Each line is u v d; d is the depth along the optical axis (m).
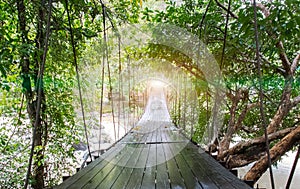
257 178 3.25
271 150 3.28
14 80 3.24
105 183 2.21
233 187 2.07
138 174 2.50
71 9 3.45
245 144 3.75
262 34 2.64
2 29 2.63
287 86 3.74
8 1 3.12
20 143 3.54
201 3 4.16
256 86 4.09
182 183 2.20
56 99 3.91
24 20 3.25
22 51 2.64
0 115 3.59
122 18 3.71
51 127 3.98
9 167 3.43
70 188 2.07
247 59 4.06
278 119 3.77
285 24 2.30
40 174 3.64
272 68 3.78
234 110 4.42
